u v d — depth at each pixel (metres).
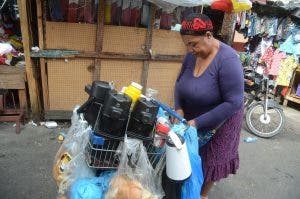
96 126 1.58
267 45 6.13
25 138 3.78
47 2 3.74
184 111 2.29
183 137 1.68
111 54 4.06
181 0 3.62
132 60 4.22
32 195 2.84
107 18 3.94
